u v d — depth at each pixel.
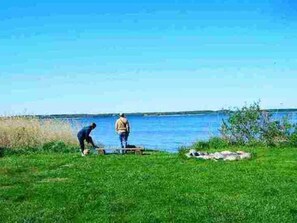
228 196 19.42
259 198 19.03
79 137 34.34
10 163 29.66
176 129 123.56
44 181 23.41
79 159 31.34
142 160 29.86
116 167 27.03
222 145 38.97
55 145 38.72
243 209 17.45
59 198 19.89
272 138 38.62
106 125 190.62
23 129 39.47
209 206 17.92
